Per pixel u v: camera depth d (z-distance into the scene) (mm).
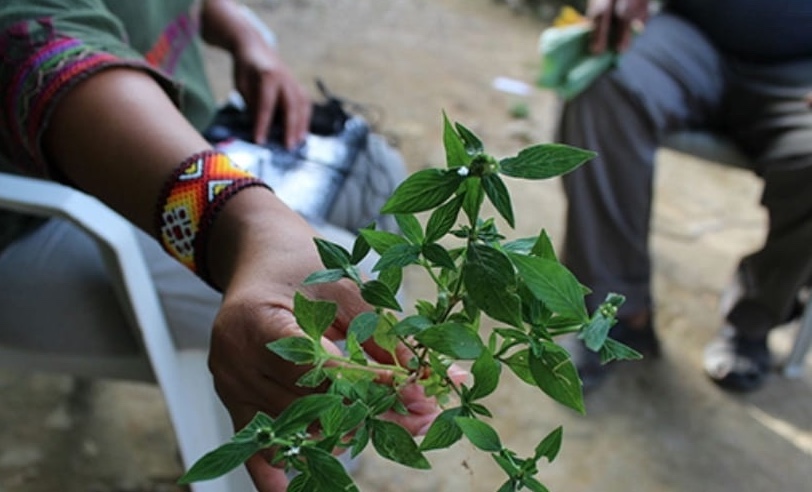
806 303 1598
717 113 1582
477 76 2646
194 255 616
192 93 1073
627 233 1519
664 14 1646
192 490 883
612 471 1454
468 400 402
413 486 1376
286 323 514
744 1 1541
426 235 394
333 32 2859
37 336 952
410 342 491
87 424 1447
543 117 2449
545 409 1552
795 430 1567
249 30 1253
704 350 1713
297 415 351
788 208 1448
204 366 961
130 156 628
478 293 365
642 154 1469
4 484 1330
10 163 844
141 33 964
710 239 2025
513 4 3150
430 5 3129
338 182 1089
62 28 680
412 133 2305
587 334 364
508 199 360
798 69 1536
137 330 919
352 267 430
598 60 1435
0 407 1458
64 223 996
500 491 382
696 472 1470
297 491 356
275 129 1178
